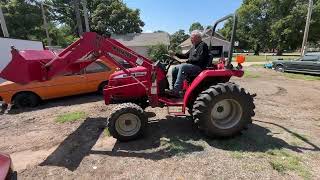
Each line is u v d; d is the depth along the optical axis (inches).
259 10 2135.8
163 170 149.9
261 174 142.5
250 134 198.8
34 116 274.5
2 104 314.3
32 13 1403.8
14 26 1363.2
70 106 308.7
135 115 188.4
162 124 223.1
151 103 197.6
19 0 1380.4
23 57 187.8
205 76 185.8
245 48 2541.8
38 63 194.4
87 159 167.2
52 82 323.3
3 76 188.1
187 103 194.7
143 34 1761.8
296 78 517.3
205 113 180.4
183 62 211.2
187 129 210.2
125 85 205.8
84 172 151.5
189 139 190.5
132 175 145.8
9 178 108.5
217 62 215.3
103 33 203.8
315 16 1759.4
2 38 448.1
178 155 166.4
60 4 2042.3
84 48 193.5
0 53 445.4
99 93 362.6
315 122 230.5
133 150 177.0
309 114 255.6
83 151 179.2
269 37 2118.6
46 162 166.1
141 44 1637.6
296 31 1846.7
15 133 224.2
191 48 211.8
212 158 161.2
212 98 179.2
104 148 182.2
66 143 195.0
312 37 1875.0
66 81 331.6
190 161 158.6
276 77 534.9
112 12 2054.6
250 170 146.6
